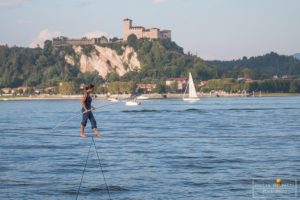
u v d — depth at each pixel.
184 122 158.62
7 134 124.44
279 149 88.56
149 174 69.44
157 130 132.88
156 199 57.62
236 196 58.12
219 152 86.56
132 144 98.75
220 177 66.88
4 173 72.06
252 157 81.12
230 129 133.38
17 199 58.75
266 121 158.00
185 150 89.62
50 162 80.38
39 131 135.75
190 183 63.97
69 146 98.44
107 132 129.75
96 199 58.31
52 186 63.97
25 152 91.56
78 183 65.12
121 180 66.19
